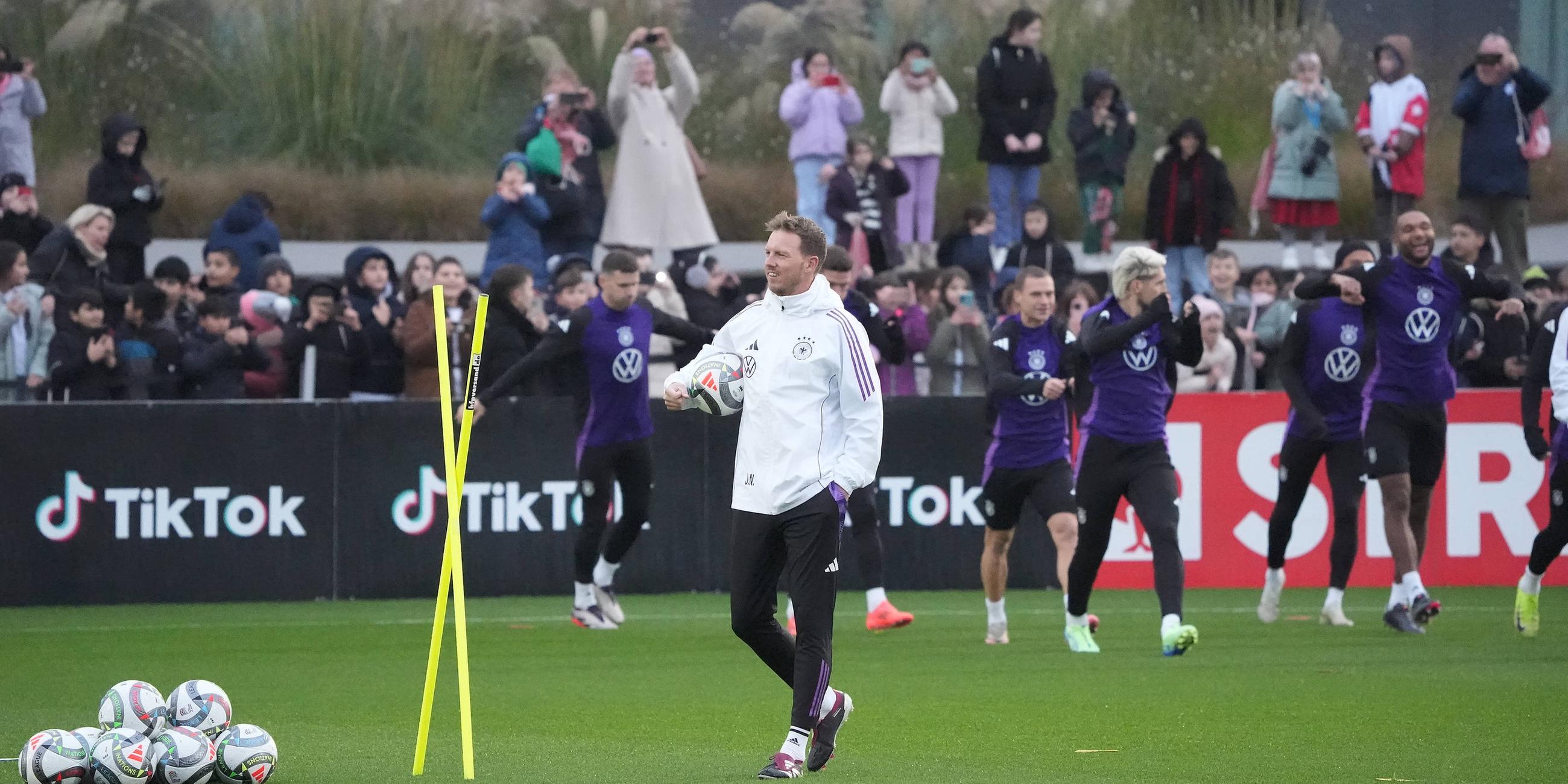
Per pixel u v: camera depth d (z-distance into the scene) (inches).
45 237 1919.3
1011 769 816.9
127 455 1685.5
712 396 801.6
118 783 694.5
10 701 1082.1
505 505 1737.2
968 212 2142.0
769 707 1052.5
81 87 2689.5
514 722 992.2
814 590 783.7
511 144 2876.5
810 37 2878.9
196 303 1923.0
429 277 1822.1
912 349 1888.5
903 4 2856.8
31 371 1739.7
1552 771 808.3
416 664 1274.6
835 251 1411.2
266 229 2041.1
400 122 2824.8
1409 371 1407.5
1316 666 1223.5
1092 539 1261.1
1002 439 1334.9
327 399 1758.1
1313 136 2349.9
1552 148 2751.0
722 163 2856.8
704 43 2896.2
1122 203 2332.7
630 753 875.4
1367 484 1793.8
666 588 1760.6
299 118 2785.4
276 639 1430.9
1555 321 1357.0
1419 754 855.7
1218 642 1370.6
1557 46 2778.1
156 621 1560.0
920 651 1327.5
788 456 784.9
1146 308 1209.4
